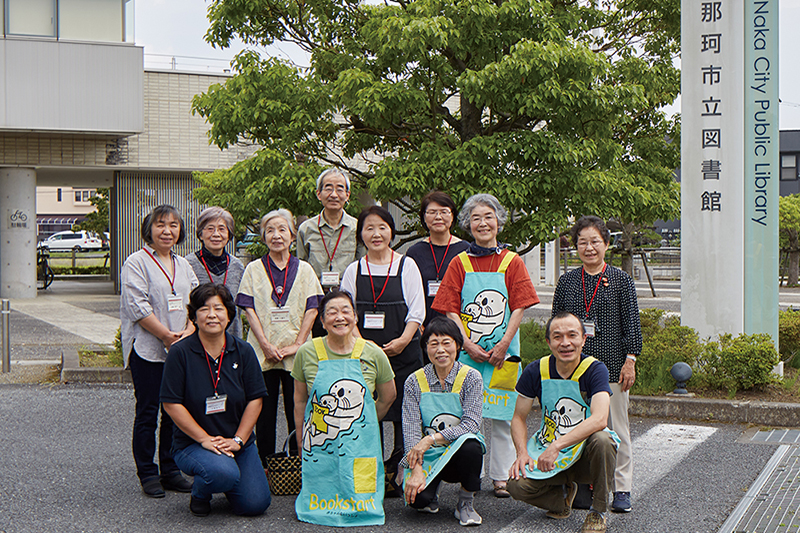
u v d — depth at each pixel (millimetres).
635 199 8844
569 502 4539
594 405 4309
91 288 23828
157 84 20234
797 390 7617
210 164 20734
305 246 5816
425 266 5566
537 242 8828
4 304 9398
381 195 8555
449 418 4621
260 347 5289
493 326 5141
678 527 4355
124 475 5355
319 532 4320
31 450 5965
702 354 7777
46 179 23641
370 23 9000
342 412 4559
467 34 8602
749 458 5770
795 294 22594
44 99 18047
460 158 8312
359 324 5141
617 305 4766
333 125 9812
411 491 4418
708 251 8336
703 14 8281
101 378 8867
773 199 8367
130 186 20547
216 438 4586
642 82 9469
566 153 8117
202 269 5551
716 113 8273
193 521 4477
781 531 4215
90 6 18438
